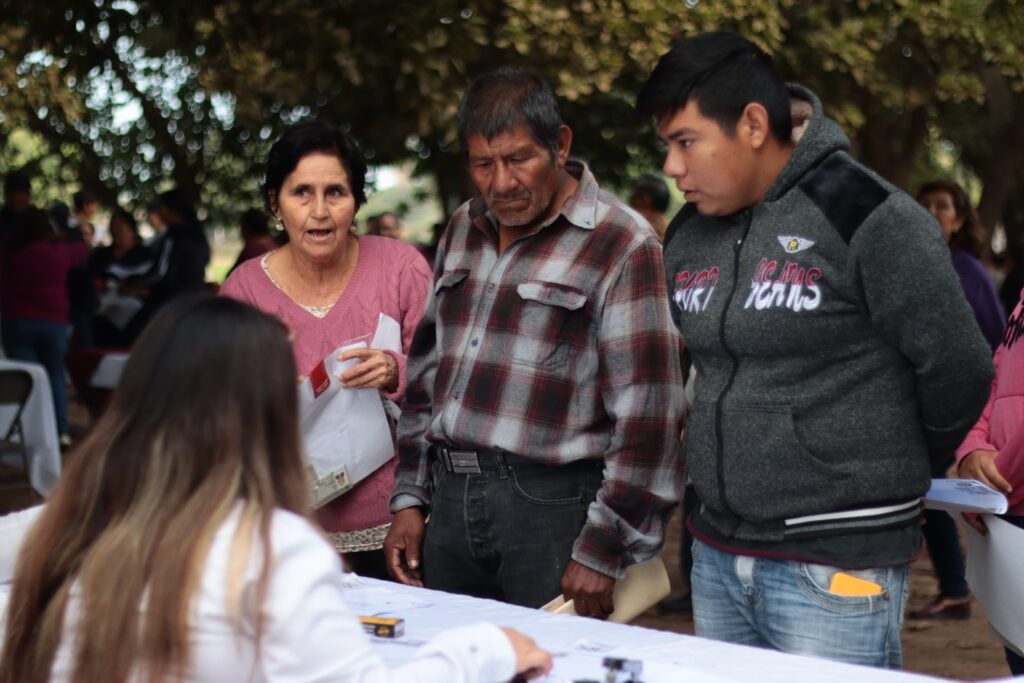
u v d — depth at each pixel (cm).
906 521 266
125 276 884
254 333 184
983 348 256
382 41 771
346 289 368
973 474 328
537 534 315
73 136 1303
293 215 355
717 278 274
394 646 236
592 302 313
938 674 514
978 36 991
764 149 267
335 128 361
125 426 183
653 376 307
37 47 874
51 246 955
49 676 182
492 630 200
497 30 795
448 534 327
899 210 252
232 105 1161
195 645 173
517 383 317
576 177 329
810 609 263
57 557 184
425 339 347
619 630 248
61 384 970
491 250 331
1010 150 1351
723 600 282
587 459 316
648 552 311
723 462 271
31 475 733
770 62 271
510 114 306
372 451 356
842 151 266
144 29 934
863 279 254
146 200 1334
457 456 324
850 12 1021
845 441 261
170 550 173
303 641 174
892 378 261
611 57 791
